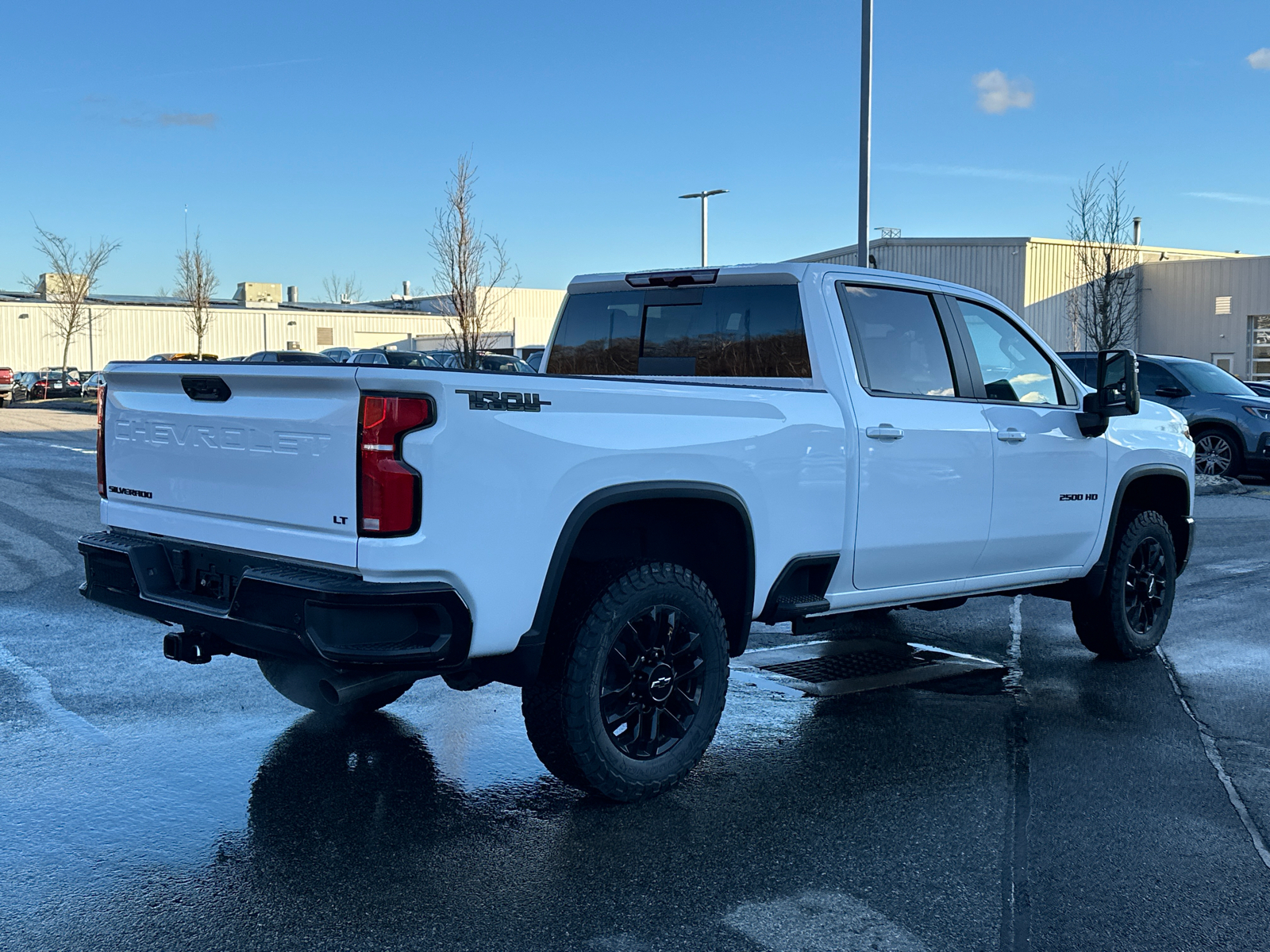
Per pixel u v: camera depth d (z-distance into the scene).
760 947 3.03
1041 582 5.79
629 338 5.57
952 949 3.04
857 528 4.73
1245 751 4.75
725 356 5.15
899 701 5.48
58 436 23.70
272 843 3.67
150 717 5.00
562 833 3.79
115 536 4.34
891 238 44.28
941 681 5.86
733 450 4.21
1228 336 42.53
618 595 3.88
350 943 3.03
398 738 4.77
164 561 4.13
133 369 4.16
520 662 3.70
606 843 3.70
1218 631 7.17
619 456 3.85
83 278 56.19
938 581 5.27
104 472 4.43
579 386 3.78
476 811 3.97
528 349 38.38
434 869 3.49
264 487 3.69
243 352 70.56
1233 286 42.34
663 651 4.09
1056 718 5.21
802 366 4.86
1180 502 6.63
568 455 3.71
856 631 7.14
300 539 3.58
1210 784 4.34
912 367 5.09
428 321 76.75
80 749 4.57
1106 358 5.66
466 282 25.28
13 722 4.91
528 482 3.61
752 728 5.00
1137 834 3.84
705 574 4.48
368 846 3.66
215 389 3.87
